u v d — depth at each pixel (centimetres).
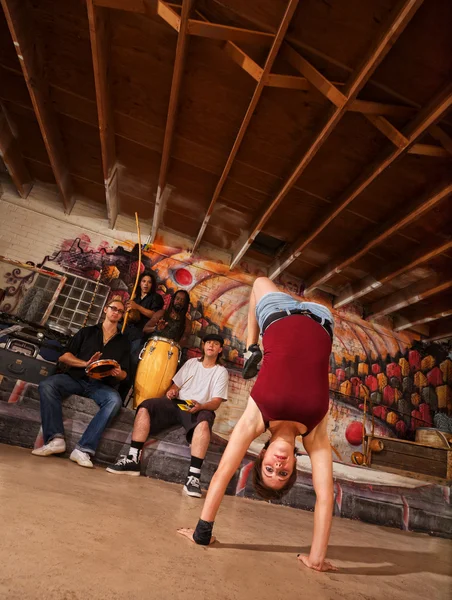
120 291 593
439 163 388
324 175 449
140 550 111
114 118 450
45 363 350
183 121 431
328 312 163
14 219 586
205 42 339
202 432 316
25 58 361
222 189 524
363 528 320
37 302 552
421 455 539
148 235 633
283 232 570
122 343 366
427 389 695
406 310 689
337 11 293
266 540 177
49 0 340
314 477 155
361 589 127
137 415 324
